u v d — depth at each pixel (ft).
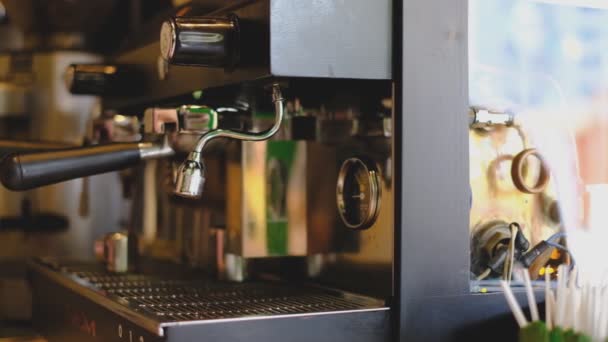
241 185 4.88
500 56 4.58
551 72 4.69
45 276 6.06
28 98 7.81
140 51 5.70
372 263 4.67
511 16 4.61
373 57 4.11
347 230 4.92
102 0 7.41
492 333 4.33
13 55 7.91
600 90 4.79
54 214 7.64
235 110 4.94
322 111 5.14
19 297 7.21
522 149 4.61
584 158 4.75
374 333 4.15
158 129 4.71
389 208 4.53
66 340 5.40
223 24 4.15
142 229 6.96
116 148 4.80
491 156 4.55
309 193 4.98
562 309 3.74
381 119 4.65
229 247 5.04
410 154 4.17
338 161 5.06
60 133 7.80
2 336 6.56
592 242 4.68
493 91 4.55
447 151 4.24
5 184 4.59
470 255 4.44
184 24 4.09
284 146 4.94
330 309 4.18
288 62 3.92
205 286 5.25
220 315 4.01
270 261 5.62
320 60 3.99
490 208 4.53
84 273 5.90
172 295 4.82
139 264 6.22
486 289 4.46
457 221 4.26
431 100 4.21
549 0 4.70
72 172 4.68
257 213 4.89
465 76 4.28
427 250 4.20
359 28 4.08
